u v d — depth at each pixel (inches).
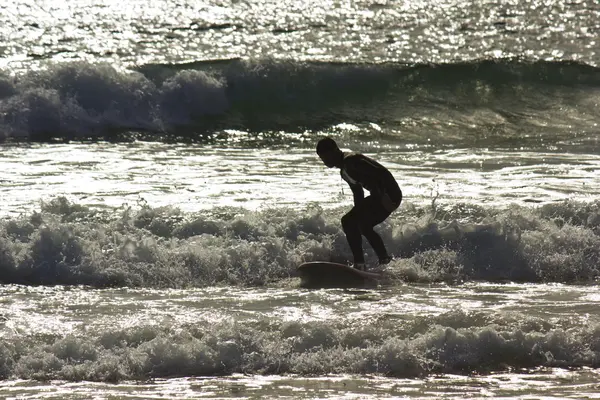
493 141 2694.4
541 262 1359.5
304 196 1737.2
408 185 1870.1
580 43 4261.8
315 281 1280.8
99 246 1332.4
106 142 2652.6
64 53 3833.7
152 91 2997.0
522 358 937.5
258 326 978.1
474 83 3260.3
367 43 4165.8
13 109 2763.3
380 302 1149.7
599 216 1492.4
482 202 1683.1
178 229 1419.8
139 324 1002.7
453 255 1359.5
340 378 887.1
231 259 1323.8
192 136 2812.5
